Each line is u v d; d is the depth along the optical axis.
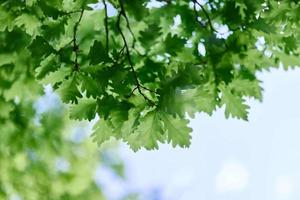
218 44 3.86
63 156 8.91
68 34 4.04
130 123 3.81
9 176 8.35
